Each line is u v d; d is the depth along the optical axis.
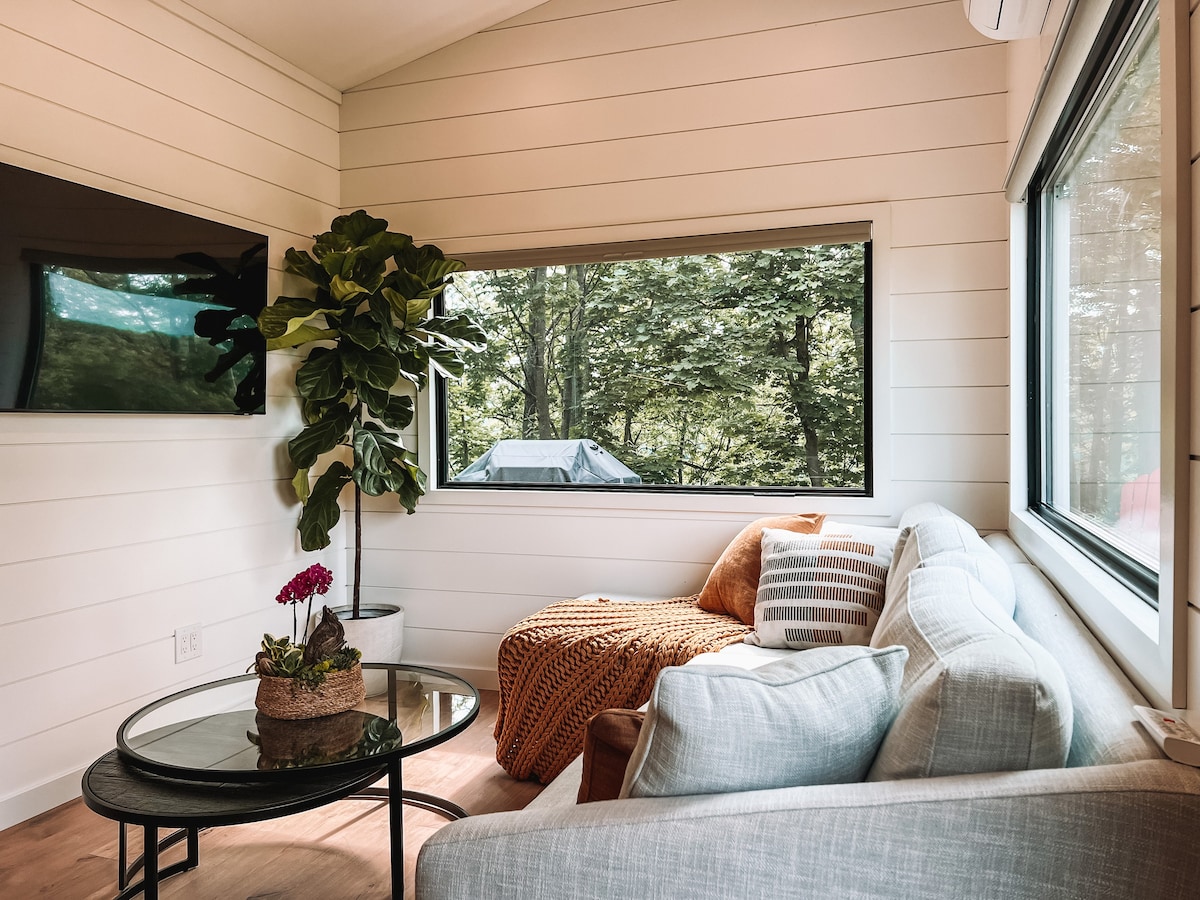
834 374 3.58
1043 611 1.78
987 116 3.30
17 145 2.69
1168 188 1.09
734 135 3.61
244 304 3.48
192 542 3.35
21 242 2.60
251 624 3.65
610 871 1.05
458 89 4.01
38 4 2.75
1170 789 0.92
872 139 3.43
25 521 2.71
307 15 3.53
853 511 3.48
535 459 4.03
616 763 1.28
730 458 3.73
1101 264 2.02
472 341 3.85
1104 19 1.61
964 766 1.05
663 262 3.82
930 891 0.97
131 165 3.09
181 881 2.29
